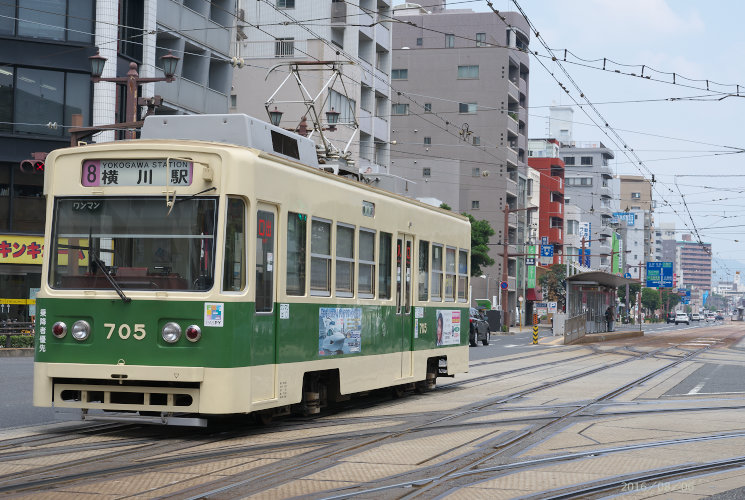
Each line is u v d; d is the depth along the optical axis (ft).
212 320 47.26
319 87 241.14
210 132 54.24
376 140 281.13
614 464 43.73
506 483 38.52
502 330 300.61
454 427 56.29
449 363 81.71
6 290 153.79
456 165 347.56
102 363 48.32
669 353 158.51
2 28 153.28
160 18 172.35
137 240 48.75
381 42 280.31
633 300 631.15
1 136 152.66
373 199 65.31
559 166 479.00
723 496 36.76
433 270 77.82
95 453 44.09
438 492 36.47
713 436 53.72
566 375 103.76
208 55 190.08
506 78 369.50
